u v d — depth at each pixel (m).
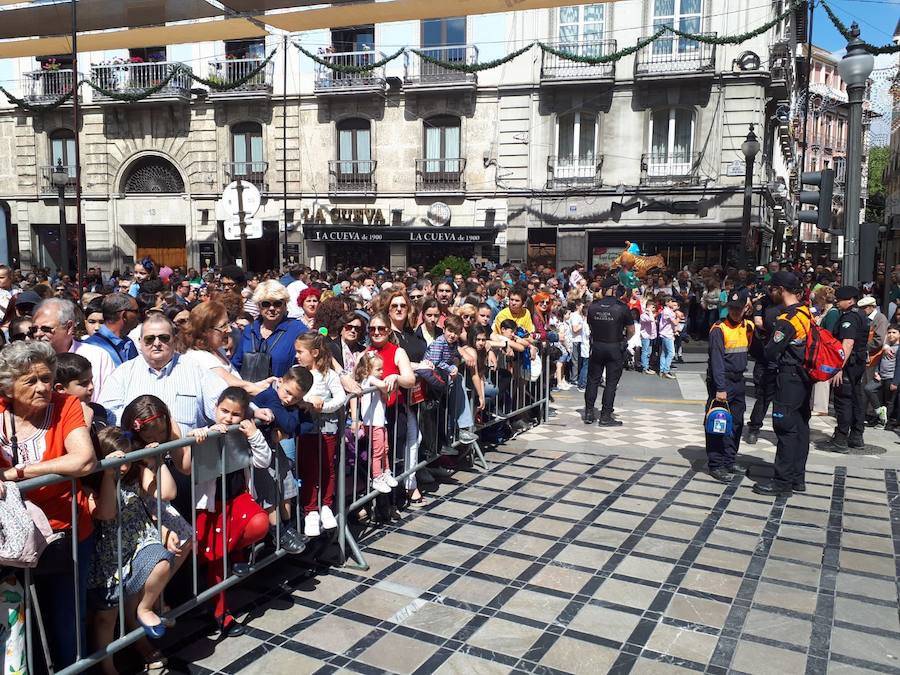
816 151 51.81
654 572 4.86
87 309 5.93
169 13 9.00
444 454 6.50
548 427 9.10
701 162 22.64
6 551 2.67
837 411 7.99
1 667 2.81
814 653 3.88
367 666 3.71
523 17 23.42
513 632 4.06
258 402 4.34
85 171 27.61
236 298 6.04
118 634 3.62
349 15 8.64
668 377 13.31
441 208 24.84
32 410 3.09
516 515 5.92
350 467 5.30
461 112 24.39
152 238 28.11
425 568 4.89
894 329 9.37
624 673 3.67
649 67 22.61
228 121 26.25
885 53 10.36
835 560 5.11
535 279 14.16
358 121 25.44
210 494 3.94
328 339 5.79
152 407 3.50
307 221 26.00
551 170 23.92
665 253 23.58
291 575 4.76
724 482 6.88
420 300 6.65
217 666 3.70
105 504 3.25
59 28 9.70
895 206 26.67
